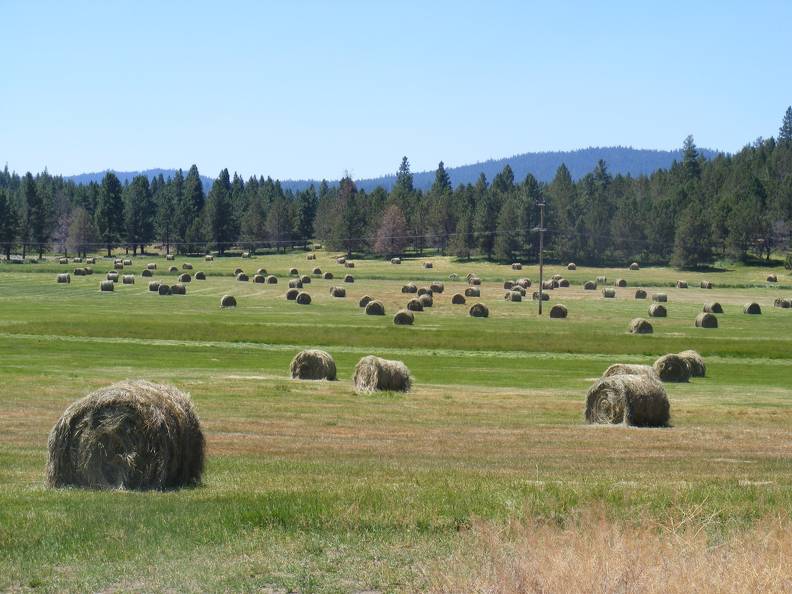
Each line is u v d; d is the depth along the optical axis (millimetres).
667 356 63562
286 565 14258
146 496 20156
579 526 15578
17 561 14430
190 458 22094
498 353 79812
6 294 145500
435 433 35844
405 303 136125
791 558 13219
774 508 17234
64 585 13383
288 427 36594
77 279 188500
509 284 177250
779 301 144875
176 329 89375
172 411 21766
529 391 54750
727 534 15289
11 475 23703
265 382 54594
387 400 47562
